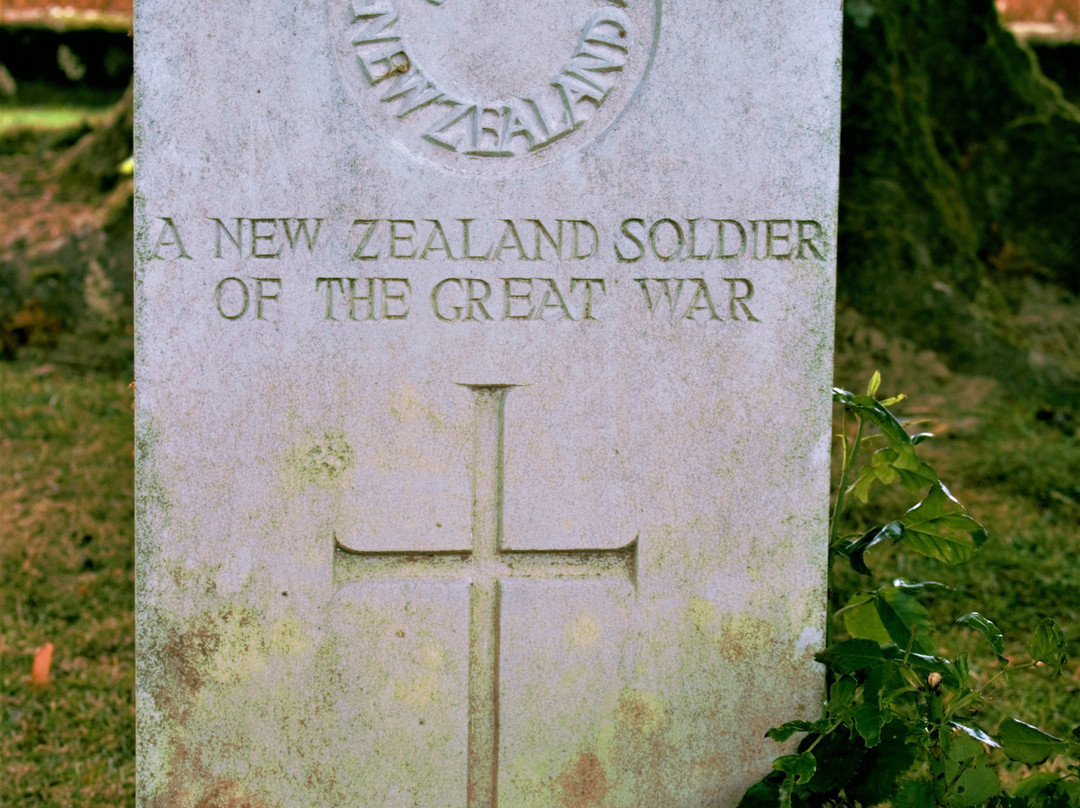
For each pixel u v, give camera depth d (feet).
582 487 8.87
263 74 8.51
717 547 8.95
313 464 8.71
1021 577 15.15
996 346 20.18
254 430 8.66
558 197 8.72
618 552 9.00
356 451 8.73
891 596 9.08
